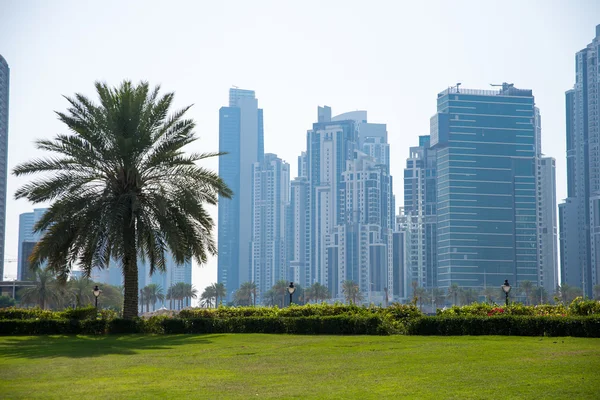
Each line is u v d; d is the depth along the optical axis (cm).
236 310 4156
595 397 1435
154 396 1620
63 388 1784
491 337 2884
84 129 3988
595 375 1694
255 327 3709
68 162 4006
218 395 1614
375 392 1591
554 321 2862
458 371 1859
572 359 1997
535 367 1862
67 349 3012
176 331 3862
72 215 3909
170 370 2123
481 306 3547
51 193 3881
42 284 13025
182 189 3997
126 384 1834
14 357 2717
